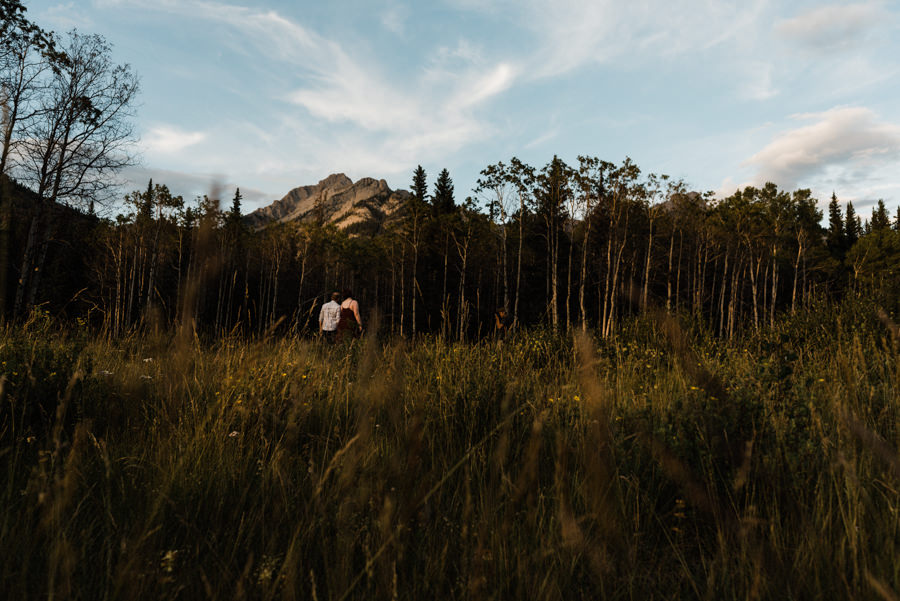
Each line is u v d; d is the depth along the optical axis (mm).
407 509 1592
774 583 1517
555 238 41844
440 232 49375
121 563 1340
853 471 1799
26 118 16406
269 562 1417
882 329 5629
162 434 2492
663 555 1803
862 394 3221
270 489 2006
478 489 2055
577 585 1556
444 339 5039
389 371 2402
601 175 38312
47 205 16938
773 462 2107
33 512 1677
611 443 2369
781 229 50281
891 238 49219
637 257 42906
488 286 48969
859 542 1690
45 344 3713
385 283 51719
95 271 32531
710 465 2107
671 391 3568
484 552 1497
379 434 2488
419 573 1548
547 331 6742
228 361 3072
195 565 1507
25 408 2562
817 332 6488
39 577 1404
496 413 3051
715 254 49969
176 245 28125
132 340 4453
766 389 2744
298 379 3426
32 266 16266
